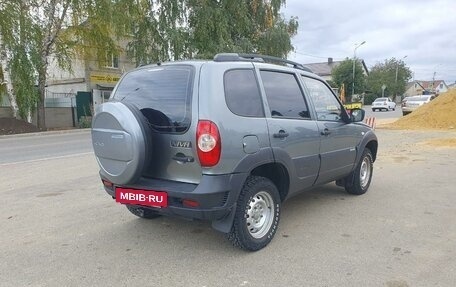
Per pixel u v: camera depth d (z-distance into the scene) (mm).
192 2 26016
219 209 3746
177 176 3924
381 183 7137
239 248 4168
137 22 25203
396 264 3791
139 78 4363
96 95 31203
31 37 20703
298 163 4602
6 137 19016
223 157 3693
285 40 29172
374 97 77812
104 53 24891
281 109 4480
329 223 4984
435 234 4559
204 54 24422
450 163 9070
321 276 3570
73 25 23156
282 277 3566
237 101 3959
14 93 21469
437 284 3404
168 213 3926
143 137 3834
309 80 5188
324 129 5078
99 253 4152
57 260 3994
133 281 3531
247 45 26844
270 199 4297
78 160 10305
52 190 6902
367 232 4648
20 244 4426
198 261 3930
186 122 3781
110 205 5883
